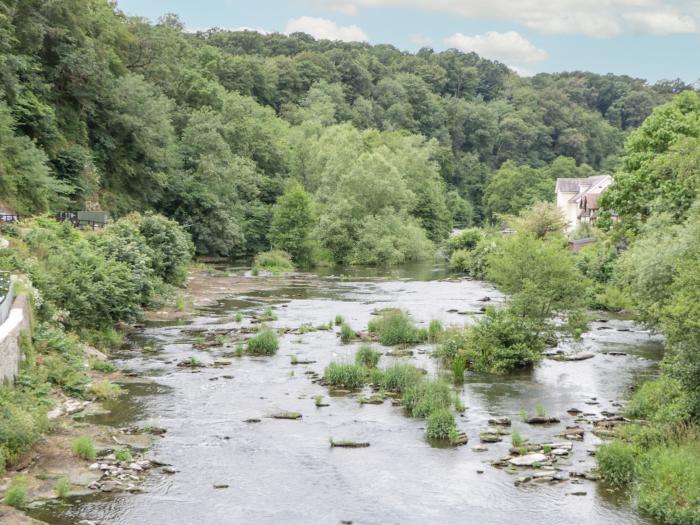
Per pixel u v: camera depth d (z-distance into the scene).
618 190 48.72
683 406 20.09
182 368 28.61
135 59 79.56
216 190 77.50
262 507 15.99
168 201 74.25
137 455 18.94
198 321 39.72
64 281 30.77
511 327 29.84
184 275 53.62
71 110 63.53
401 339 34.72
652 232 38.56
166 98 79.81
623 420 22.19
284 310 44.53
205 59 129.62
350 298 50.88
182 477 17.59
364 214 85.50
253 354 31.55
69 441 19.38
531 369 29.69
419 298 50.97
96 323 32.50
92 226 47.75
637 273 34.03
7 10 51.03
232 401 24.20
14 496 15.54
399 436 21.00
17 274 28.61
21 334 23.20
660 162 42.81
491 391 26.06
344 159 89.06
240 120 93.31
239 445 19.98
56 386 23.83
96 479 17.12
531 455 19.14
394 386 26.16
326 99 144.25
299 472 18.11
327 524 15.20
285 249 78.94
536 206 79.31
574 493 16.88
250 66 140.75
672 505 15.57
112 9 79.81
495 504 16.27
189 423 21.73
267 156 94.25
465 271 73.75
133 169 68.62
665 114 48.12
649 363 30.62
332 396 25.20
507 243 32.81
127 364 29.02
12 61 51.22
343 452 19.59
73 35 62.31
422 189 103.88
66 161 58.81
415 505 16.20
